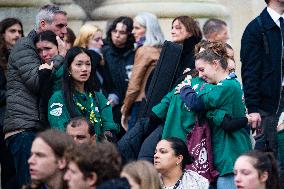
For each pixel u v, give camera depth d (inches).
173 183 669.3
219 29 838.5
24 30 922.7
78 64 709.9
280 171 677.3
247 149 708.0
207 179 683.4
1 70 772.6
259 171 603.5
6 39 796.0
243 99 733.3
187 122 706.8
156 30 847.7
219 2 976.9
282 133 742.5
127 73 868.6
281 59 773.9
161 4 945.5
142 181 572.1
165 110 723.4
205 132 700.7
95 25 894.4
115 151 544.4
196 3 955.3
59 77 725.9
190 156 671.8
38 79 725.3
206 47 716.0
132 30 869.2
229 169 698.8
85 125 665.6
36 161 568.4
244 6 989.2
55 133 571.2
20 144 726.5
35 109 732.0
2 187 763.4
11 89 735.1
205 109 700.0
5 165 762.8
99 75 863.7
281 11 776.3
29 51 734.5
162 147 668.1
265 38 773.9
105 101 727.1
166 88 750.5
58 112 708.0
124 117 842.2
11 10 921.5
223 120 697.0
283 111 757.3
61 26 775.1
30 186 572.4
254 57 774.5
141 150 719.7
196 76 718.5
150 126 729.0
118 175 542.3
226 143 701.9
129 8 945.5
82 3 957.8
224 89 698.2
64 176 554.6
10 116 733.9
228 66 713.0
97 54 853.2
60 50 743.1
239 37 981.2
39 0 928.3
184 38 769.6
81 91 716.0
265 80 773.3
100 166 539.5
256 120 764.6
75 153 542.6
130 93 837.2
